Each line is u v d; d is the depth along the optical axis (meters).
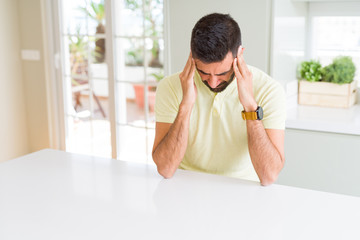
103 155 4.01
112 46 3.60
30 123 4.18
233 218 1.21
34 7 3.88
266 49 2.63
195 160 1.71
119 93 3.73
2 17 3.88
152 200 1.34
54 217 1.25
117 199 1.36
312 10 3.02
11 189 1.46
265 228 1.16
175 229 1.16
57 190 1.44
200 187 1.44
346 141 2.36
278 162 1.49
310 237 1.11
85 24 3.79
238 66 1.47
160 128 1.69
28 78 4.07
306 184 2.53
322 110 2.73
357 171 2.37
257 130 1.50
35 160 1.76
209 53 1.35
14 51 4.01
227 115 1.62
